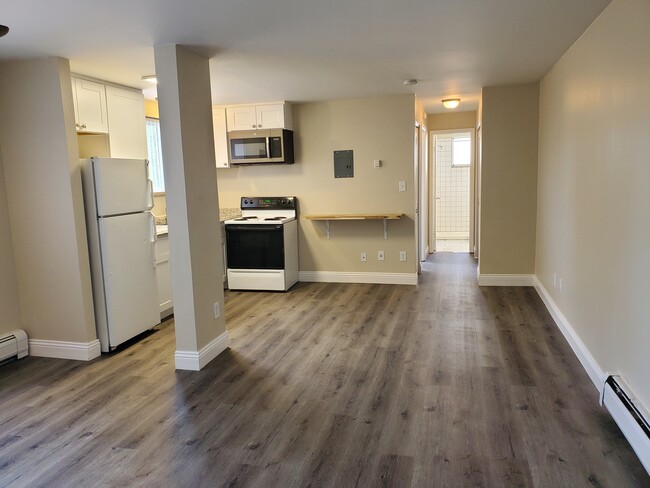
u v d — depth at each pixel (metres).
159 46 3.13
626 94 2.38
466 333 3.98
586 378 3.05
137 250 4.03
